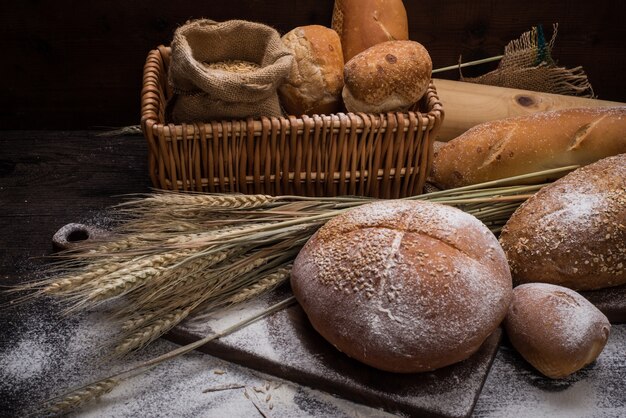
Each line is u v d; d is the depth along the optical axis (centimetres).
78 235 89
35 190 99
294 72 92
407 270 71
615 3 111
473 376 73
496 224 90
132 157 107
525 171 93
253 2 109
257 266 82
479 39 114
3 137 111
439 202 87
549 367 73
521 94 105
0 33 108
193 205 80
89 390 70
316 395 74
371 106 89
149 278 73
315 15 111
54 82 114
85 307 77
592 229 79
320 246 77
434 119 87
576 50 116
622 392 74
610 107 95
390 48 89
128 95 116
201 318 78
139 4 108
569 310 73
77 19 108
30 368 75
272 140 85
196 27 87
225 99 82
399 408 71
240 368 76
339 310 72
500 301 73
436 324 70
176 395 73
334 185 91
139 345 75
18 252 89
